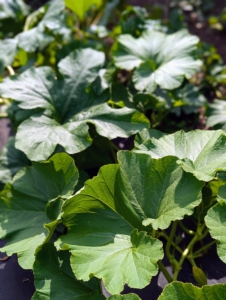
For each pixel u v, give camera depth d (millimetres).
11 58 1040
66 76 908
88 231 673
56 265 680
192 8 1672
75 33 1307
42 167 780
